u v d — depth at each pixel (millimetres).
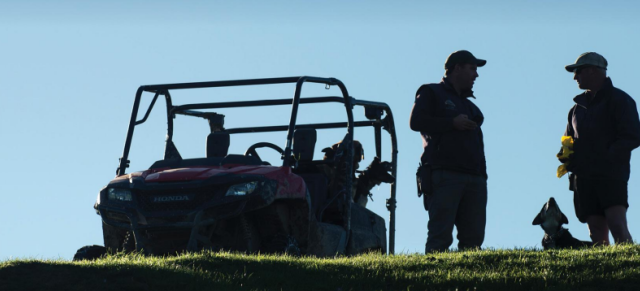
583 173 35000
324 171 44125
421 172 36188
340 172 43844
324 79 43625
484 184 36469
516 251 32156
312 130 44500
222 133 44094
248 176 36688
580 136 35250
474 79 37344
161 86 44594
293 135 41531
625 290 26531
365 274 29562
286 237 38156
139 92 44188
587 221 35562
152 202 36906
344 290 27562
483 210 36312
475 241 36188
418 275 28922
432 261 31312
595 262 29219
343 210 42812
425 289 27578
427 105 36469
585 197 35188
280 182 37406
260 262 30484
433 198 35750
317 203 42188
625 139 34250
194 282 27344
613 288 26703
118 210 37281
